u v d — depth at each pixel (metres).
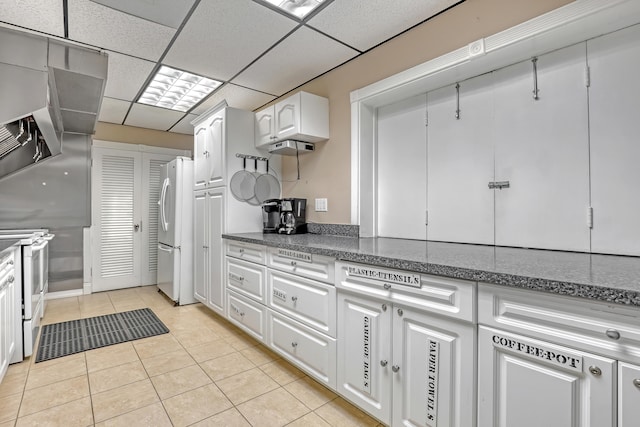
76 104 2.68
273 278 2.19
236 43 2.24
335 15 1.93
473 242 1.89
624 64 1.38
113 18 1.94
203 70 2.65
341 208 2.56
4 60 1.92
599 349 0.88
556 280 0.93
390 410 1.42
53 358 2.24
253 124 2.99
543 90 1.62
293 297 2.00
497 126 1.79
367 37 2.17
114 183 4.20
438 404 1.24
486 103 1.84
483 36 1.72
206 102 3.42
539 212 1.63
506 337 1.05
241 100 3.37
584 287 0.88
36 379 1.96
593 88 1.46
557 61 1.58
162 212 3.85
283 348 2.10
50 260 3.77
